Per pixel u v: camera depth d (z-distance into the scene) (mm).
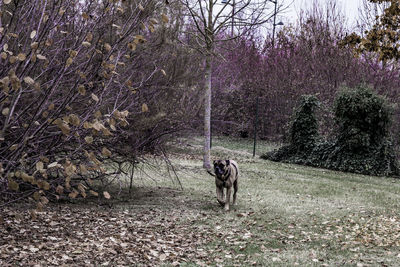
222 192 8820
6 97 4430
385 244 6574
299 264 5434
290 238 6750
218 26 13531
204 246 6121
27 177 4125
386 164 16453
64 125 4254
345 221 8109
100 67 5340
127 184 11164
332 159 17750
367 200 10672
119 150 7918
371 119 16672
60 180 6637
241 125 26141
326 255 5910
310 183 13219
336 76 25109
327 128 21297
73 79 5609
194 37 13000
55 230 6281
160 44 7590
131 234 6461
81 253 5324
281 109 24875
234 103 27375
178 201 9406
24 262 4746
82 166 4488
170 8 7688
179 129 8641
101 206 8414
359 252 6121
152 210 8297
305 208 9227
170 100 8242
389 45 12359
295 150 19281
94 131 4480
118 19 5832
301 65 27500
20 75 4477
